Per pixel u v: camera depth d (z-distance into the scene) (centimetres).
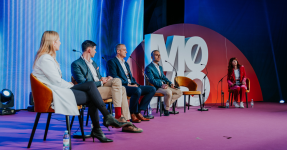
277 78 761
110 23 630
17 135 254
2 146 207
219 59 680
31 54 479
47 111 193
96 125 222
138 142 225
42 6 494
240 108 549
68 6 536
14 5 459
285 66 766
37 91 190
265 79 754
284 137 253
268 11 758
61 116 402
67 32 534
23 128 295
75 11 550
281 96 756
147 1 700
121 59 367
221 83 618
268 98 753
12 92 459
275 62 760
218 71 677
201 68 610
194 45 619
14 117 389
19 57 465
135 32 665
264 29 755
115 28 637
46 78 196
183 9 736
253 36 745
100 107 213
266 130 290
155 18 708
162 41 568
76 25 552
